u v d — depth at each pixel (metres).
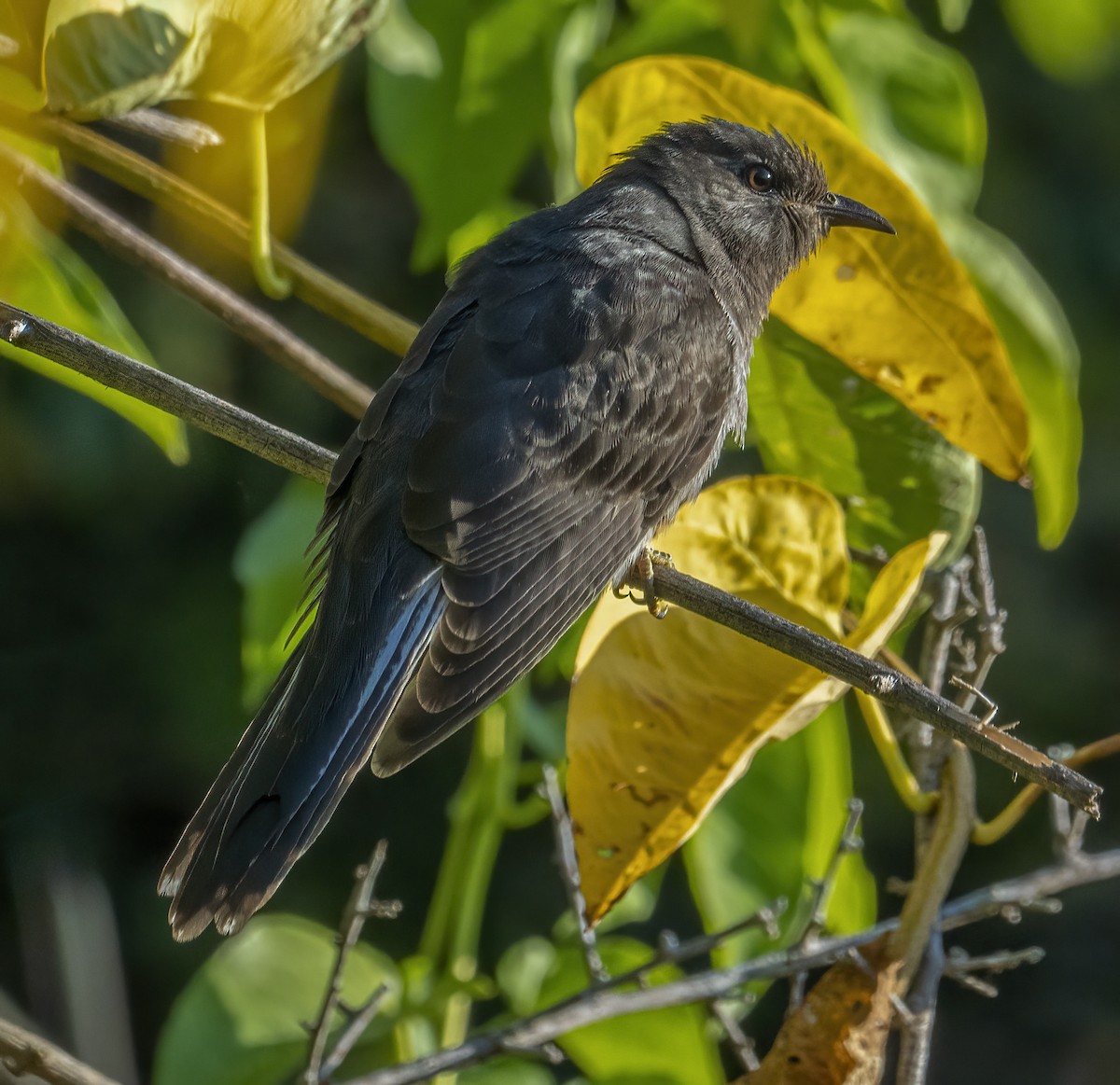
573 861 7.45
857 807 7.17
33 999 15.93
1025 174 20.42
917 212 7.77
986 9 20.25
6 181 7.09
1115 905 20.45
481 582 6.61
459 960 8.38
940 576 8.23
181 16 6.96
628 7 9.52
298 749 6.27
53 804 18.52
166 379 6.57
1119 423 20.50
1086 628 20.17
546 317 7.28
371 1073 7.58
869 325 7.94
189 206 7.42
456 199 8.56
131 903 18.48
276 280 7.54
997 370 7.71
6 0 7.12
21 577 18.97
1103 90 20.56
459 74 8.49
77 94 7.00
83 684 18.88
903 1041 6.69
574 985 8.37
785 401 8.52
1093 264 20.55
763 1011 17.23
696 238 8.02
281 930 8.21
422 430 6.92
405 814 19.06
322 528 7.02
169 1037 7.83
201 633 18.91
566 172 8.74
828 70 8.48
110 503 18.86
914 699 6.15
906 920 6.70
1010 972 20.28
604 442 7.12
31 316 6.46
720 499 7.42
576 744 6.82
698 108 8.22
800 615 7.34
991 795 19.94
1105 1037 19.86
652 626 6.96
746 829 8.14
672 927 17.92
